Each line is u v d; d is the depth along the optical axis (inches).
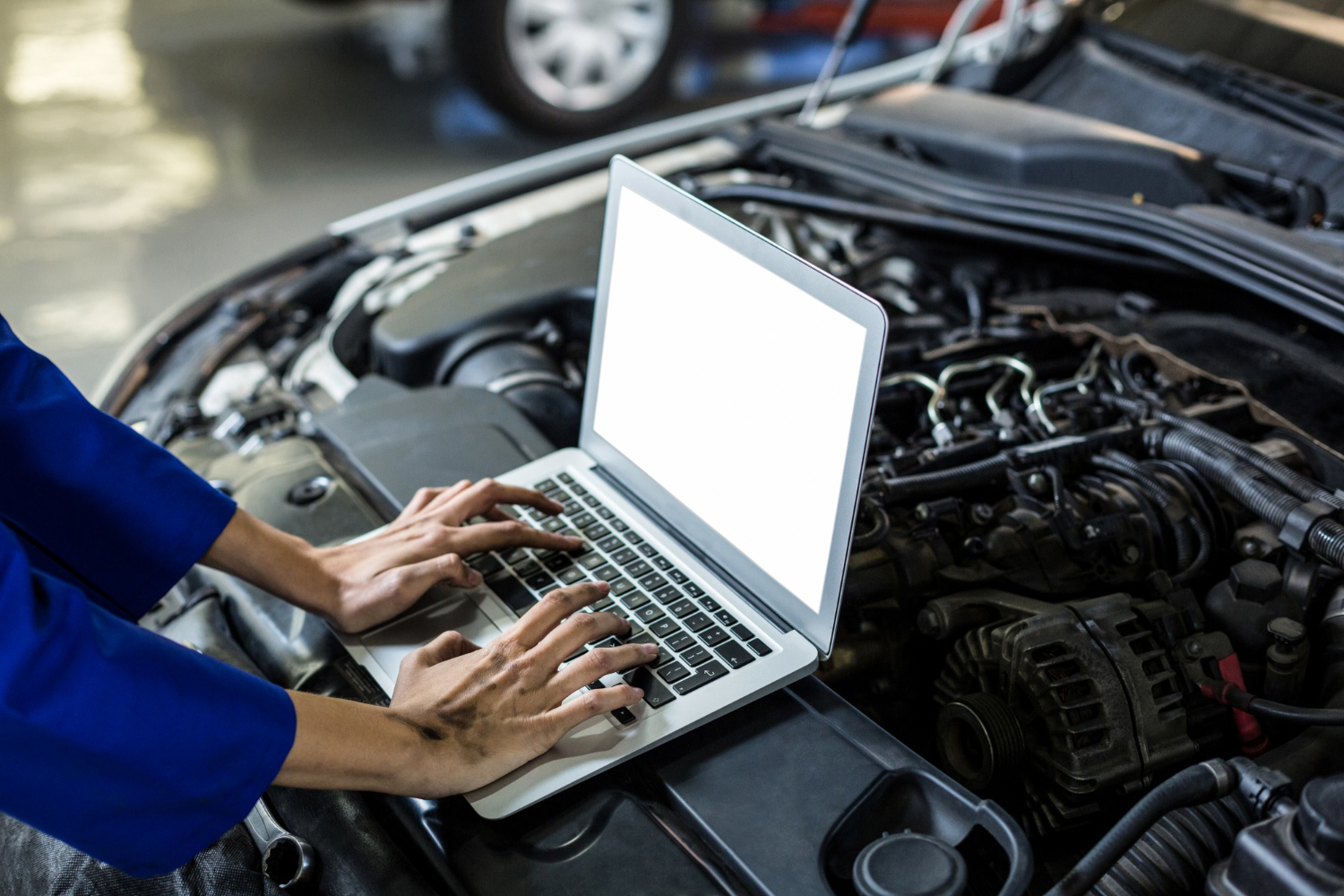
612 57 127.3
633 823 27.2
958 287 52.4
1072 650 31.1
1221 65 60.4
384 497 39.6
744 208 60.2
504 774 27.5
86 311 103.7
